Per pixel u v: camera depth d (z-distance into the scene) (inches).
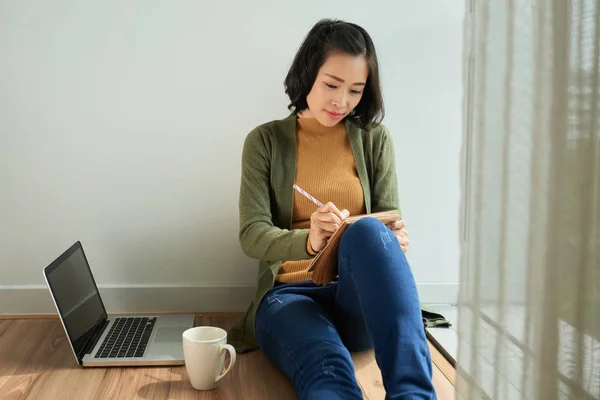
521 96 39.3
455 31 80.7
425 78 81.1
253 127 80.0
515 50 39.2
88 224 80.0
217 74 78.6
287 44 78.7
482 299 41.9
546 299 37.4
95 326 71.9
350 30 61.9
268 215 67.4
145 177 79.7
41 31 75.9
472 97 42.4
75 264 71.0
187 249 81.6
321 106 63.2
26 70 76.4
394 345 46.8
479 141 41.2
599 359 37.0
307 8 78.4
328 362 51.8
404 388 45.0
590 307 37.0
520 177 39.7
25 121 77.3
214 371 60.0
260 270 70.0
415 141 82.4
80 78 77.1
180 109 78.8
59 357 67.7
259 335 63.5
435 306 84.4
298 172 68.1
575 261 36.9
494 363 41.4
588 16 35.8
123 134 78.6
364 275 50.0
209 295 82.5
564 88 36.2
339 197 67.7
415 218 83.9
